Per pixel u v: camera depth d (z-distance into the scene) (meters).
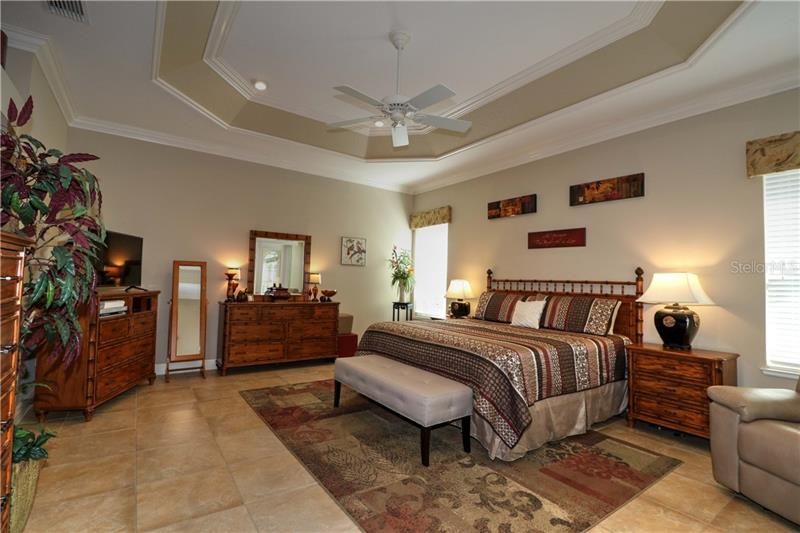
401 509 2.03
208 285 4.87
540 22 2.70
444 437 2.99
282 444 2.79
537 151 4.68
